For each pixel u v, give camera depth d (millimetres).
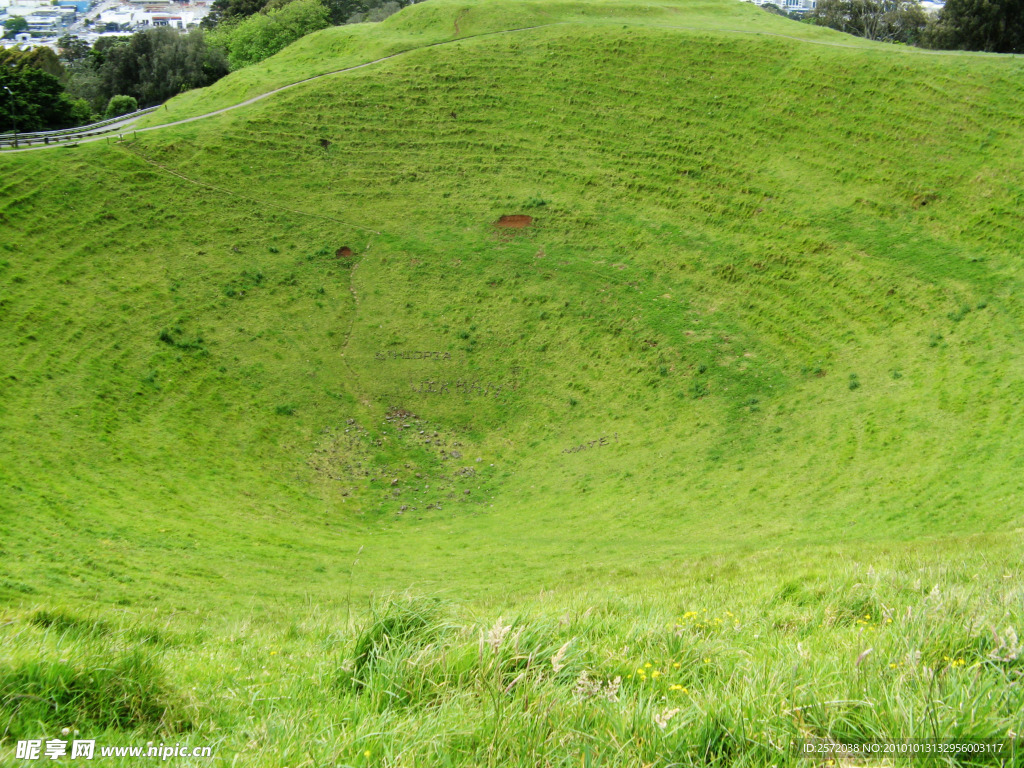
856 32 120188
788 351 49500
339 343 54500
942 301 48219
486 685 7547
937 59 66750
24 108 84438
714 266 56938
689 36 76188
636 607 13758
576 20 83688
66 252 53500
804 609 12570
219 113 71812
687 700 7414
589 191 65125
